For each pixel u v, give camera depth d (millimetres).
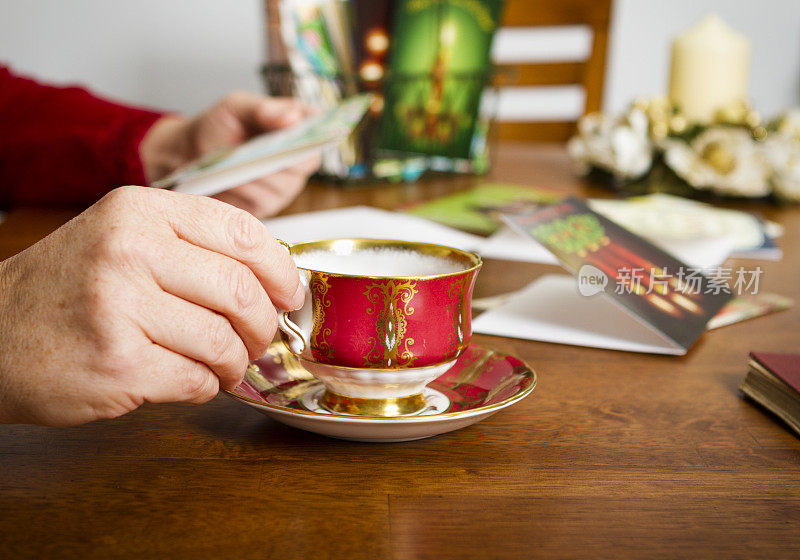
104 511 473
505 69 1358
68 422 491
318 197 1165
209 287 490
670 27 2814
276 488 492
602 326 696
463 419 513
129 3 2533
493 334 686
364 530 465
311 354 535
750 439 549
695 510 486
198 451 521
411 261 569
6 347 483
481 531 467
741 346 674
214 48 2582
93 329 477
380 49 1210
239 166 805
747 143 1181
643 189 1230
